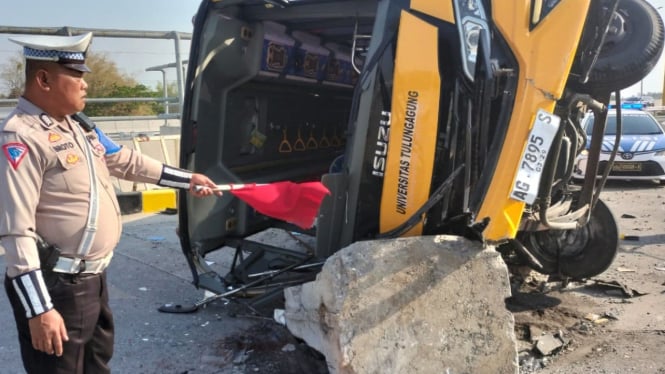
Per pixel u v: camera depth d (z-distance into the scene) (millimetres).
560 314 4594
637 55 3738
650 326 4312
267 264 4934
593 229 4910
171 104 10891
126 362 3785
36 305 2145
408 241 3285
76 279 2398
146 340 4113
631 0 3898
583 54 3512
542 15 3279
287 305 3553
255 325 4375
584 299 4930
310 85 5875
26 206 2166
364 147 3539
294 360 3807
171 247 6625
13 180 2145
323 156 6691
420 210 3375
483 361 3279
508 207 3301
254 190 3525
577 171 10148
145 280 5469
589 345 4035
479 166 3334
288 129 6000
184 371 3682
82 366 2539
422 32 3336
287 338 4109
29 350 2414
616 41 3816
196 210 4656
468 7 3328
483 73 3250
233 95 4984
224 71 4730
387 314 3145
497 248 5078
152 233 7328
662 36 3791
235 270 4945
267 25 4910
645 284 5289
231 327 4348
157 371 3680
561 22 3236
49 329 2172
